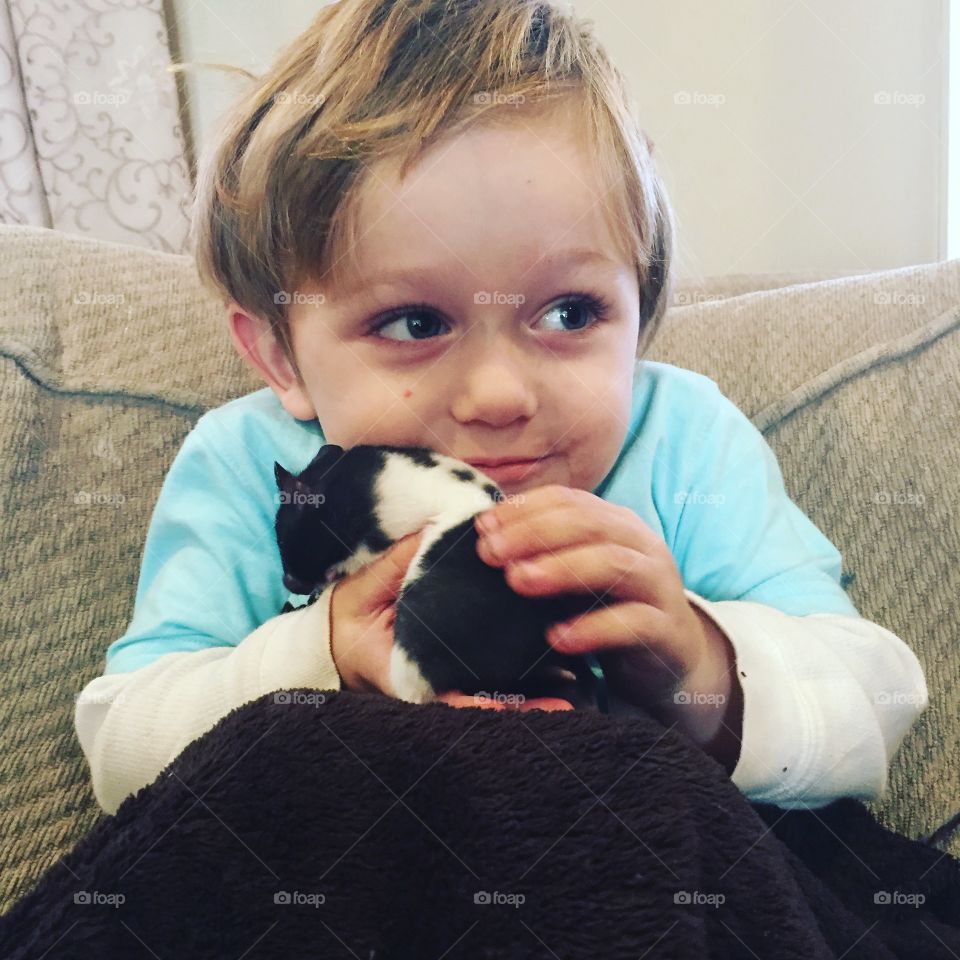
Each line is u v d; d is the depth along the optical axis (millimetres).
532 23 605
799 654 530
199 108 1063
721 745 519
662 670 520
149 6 1066
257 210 585
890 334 723
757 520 622
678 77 887
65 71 1073
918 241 911
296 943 365
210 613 588
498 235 542
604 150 577
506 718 414
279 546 566
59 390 668
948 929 475
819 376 714
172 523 618
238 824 386
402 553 538
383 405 568
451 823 375
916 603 629
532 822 367
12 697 563
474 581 521
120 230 1101
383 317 559
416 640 508
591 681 511
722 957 366
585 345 580
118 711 530
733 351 737
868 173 906
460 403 564
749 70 892
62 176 1090
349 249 551
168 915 373
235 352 726
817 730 509
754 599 594
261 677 522
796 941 372
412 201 539
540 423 573
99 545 635
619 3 870
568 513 539
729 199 902
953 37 880
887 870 509
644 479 622
